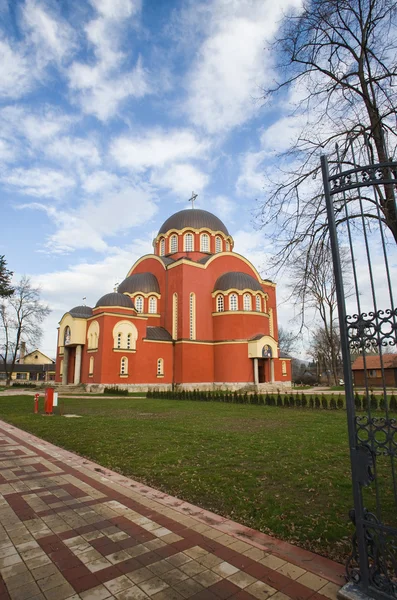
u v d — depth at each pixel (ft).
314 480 23.20
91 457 30.17
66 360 124.77
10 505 19.62
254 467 26.23
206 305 124.98
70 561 13.89
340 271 13.92
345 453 30.14
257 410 63.52
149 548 14.88
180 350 115.24
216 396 83.46
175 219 144.36
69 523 17.29
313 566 13.56
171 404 74.08
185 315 118.83
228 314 120.37
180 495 21.25
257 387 112.16
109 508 19.16
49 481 23.84
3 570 13.29
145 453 30.66
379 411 56.75
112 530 16.53
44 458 30.01
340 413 58.59
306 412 60.39
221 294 124.47
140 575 12.94
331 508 18.86
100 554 14.40
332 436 37.52
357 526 12.14
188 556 14.23
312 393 104.27
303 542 15.38
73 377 125.08
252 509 18.80
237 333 118.21
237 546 15.05
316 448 31.99
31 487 22.59
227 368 115.55
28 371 256.73
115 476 24.90
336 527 16.56
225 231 146.92
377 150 23.26
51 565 13.61
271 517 17.74
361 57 25.30
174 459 28.48
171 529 16.63
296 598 11.68
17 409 66.18
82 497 20.83
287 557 14.19
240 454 29.94
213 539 15.65
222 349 118.01
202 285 125.59
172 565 13.58
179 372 114.01
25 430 43.98
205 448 32.22
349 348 13.07
